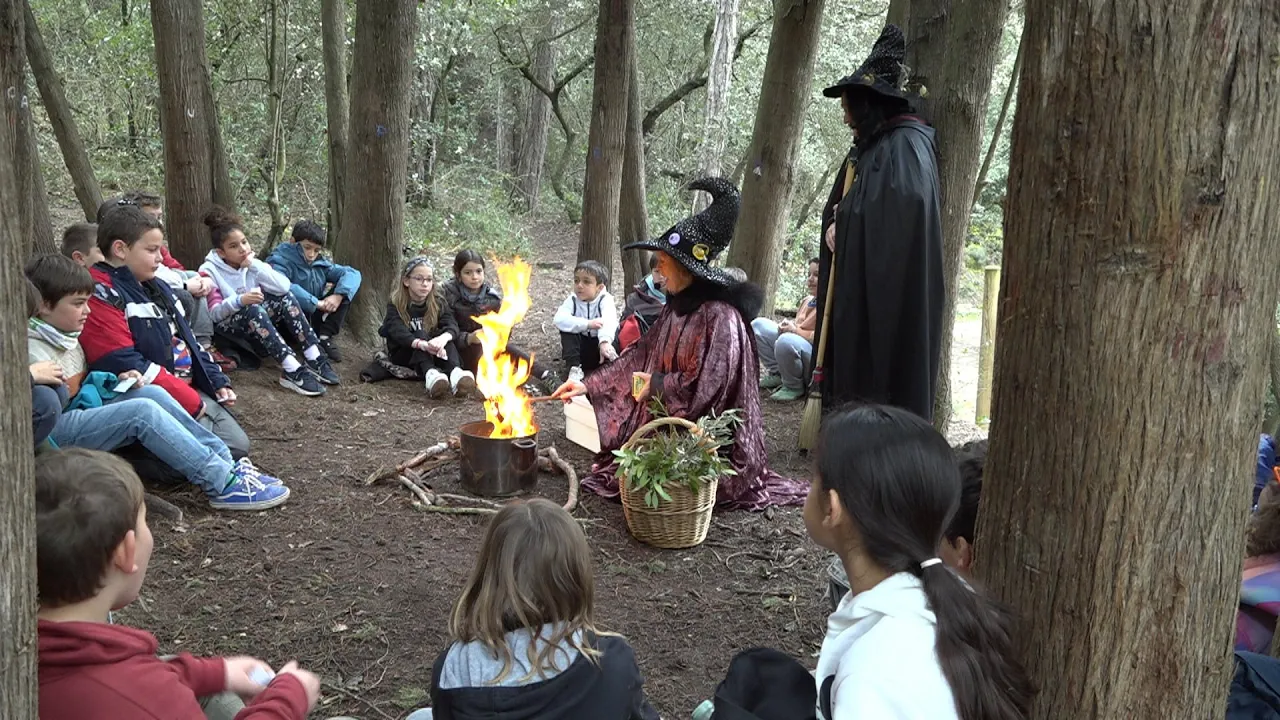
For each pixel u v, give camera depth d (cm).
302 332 608
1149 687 161
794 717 161
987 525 175
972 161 461
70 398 405
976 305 1367
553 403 632
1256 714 184
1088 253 151
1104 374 152
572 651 189
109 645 162
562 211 1858
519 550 189
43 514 162
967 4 442
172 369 451
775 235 702
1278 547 245
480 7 1392
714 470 404
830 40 1333
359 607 346
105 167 1227
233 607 341
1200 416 150
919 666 138
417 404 598
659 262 461
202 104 675
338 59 791
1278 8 138
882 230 364
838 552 159
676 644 337
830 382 410
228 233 594
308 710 189
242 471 424
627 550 407
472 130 1889
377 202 698
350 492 448
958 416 775
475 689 182
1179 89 140
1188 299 146
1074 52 148
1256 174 143
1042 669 166
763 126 682
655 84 1581
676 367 460
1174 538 155
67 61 1216
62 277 373
